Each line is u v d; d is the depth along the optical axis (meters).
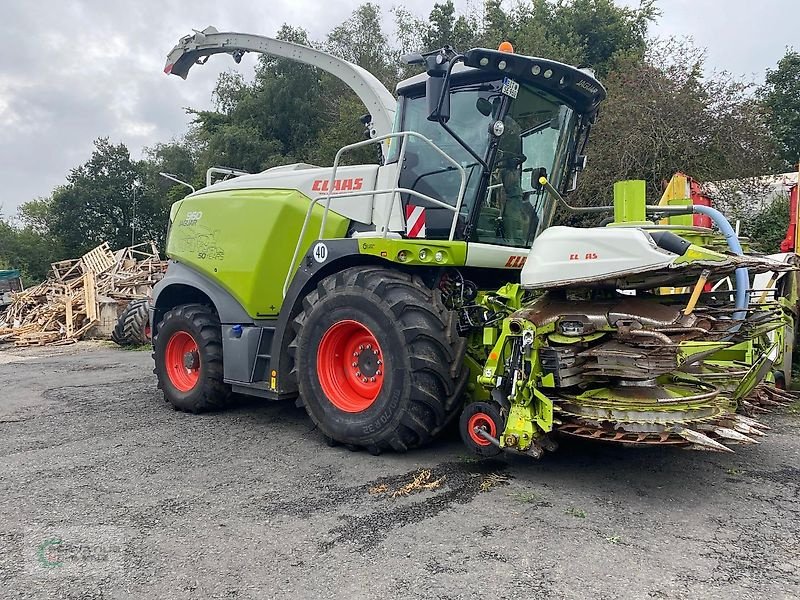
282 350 5.12
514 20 24.98
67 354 12.06
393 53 30.47
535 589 2.67
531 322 3.87
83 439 5.29
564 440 4.89
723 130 12.94
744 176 12.94
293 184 5.73
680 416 3.63
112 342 13.77
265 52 7.14
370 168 5.39
